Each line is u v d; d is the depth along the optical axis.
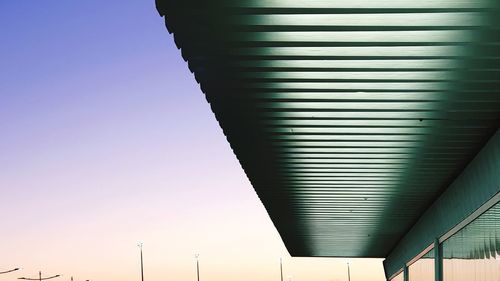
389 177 15.43
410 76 8.69
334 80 8.88
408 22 7.16
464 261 15.12
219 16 7.06
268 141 12.19
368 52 7.98
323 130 11.38
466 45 7.68
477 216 13.62
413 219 22.09
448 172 14.68
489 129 11.11
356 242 29.31
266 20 7.15
